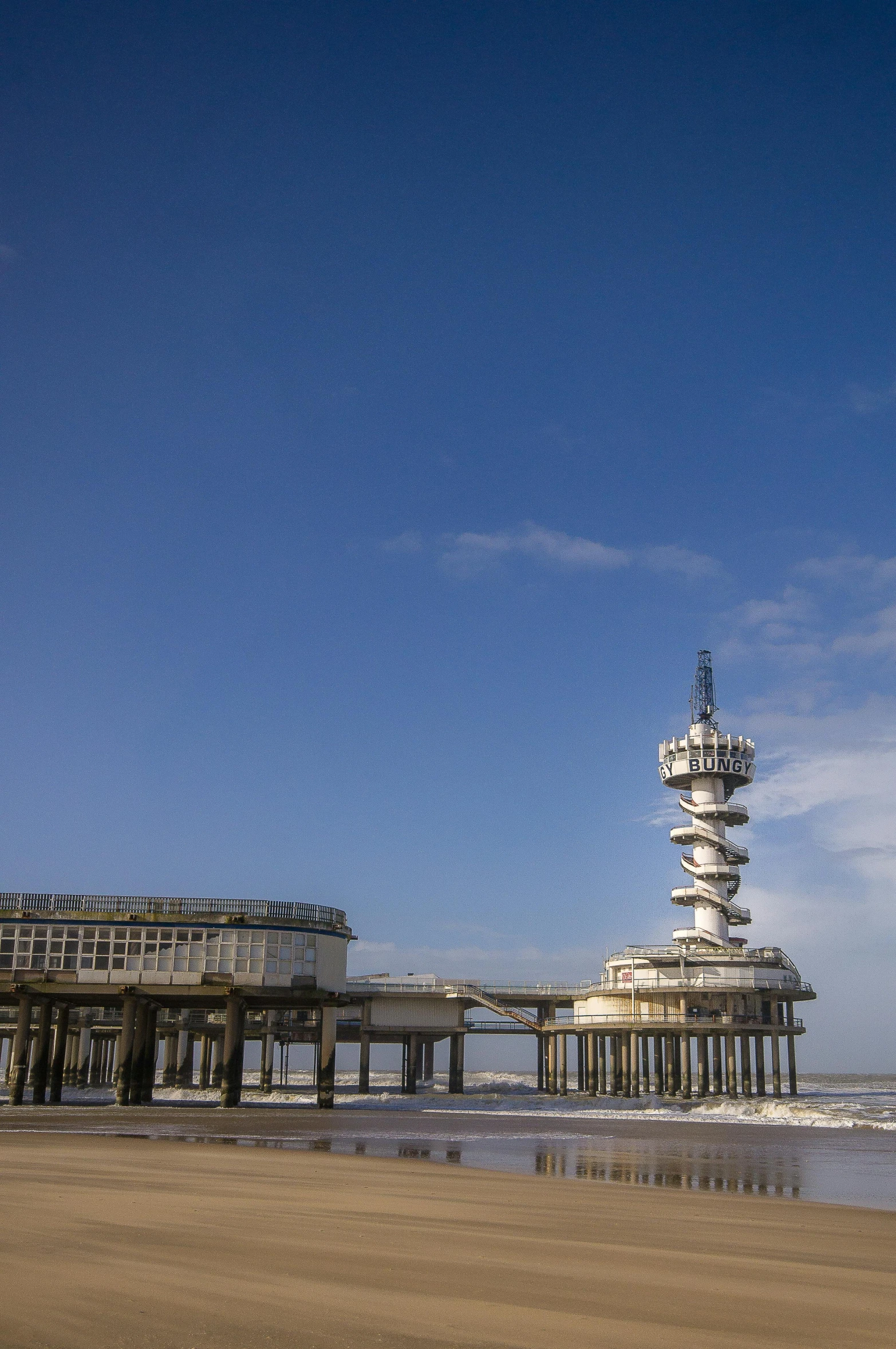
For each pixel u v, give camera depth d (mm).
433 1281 12516
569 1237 16094
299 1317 10562
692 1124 47344
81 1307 10773
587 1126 45125
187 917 59500
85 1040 100062
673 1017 79938
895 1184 25641
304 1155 28688
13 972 58688
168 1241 14664
